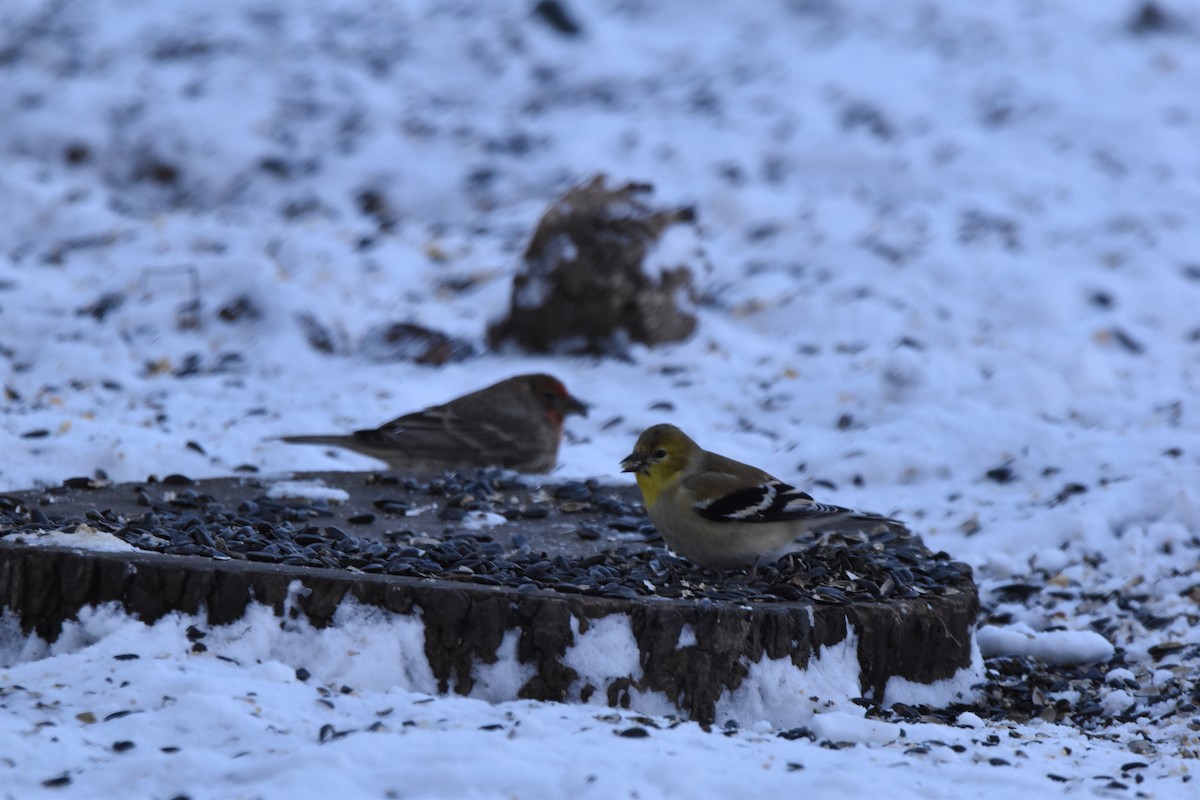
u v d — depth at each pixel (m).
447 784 5.58
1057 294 18.30
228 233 19.34
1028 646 8.90
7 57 30.02
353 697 6.46
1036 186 24.05
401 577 7.14
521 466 12.29
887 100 28.25
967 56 30.56
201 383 14.56
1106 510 11.55
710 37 32.69
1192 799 6.03
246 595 6.85
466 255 20.08
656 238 16.56
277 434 13.09
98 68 29.47
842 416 14.51
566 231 16.45
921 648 7.56
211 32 32.38
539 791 5.55
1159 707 8.14
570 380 15.60
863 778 5.88
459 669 6.91
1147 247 20.81
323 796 5.47
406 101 28.67
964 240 21.16
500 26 32.66
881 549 8.70
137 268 17.72
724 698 7.02
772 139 26.47
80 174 24.84
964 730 6.88
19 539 7.23
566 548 8.62
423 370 15.70
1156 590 10.33
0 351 15.09
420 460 11.98
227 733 6.01
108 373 14.58
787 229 21.77
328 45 31.55
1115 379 15.45
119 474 11.41
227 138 25.47
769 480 8.07
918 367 14.97
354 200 24.12
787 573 7.99
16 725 6.00
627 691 6.92
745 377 15.68
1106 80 28.77
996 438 13.41
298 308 16.28
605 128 27.09
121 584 6.87
